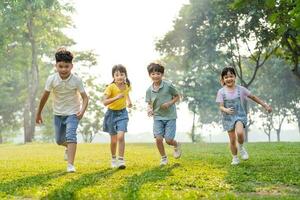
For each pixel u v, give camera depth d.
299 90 41.47
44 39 37.78
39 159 9.52
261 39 23.73
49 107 45.81
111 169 6.79
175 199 4.11
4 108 46.59
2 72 40.19
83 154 11.12
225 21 26.00
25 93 46.09
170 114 7.46
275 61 40.16
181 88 45.19
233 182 5.24
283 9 6.33
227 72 7.25
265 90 43.69
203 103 45.56
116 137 7.24
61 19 36.72
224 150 12.36
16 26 32.62
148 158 9.22
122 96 6.91
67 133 6.59
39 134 47.69
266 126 50.19
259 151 11.20
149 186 4.89
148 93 7.52
